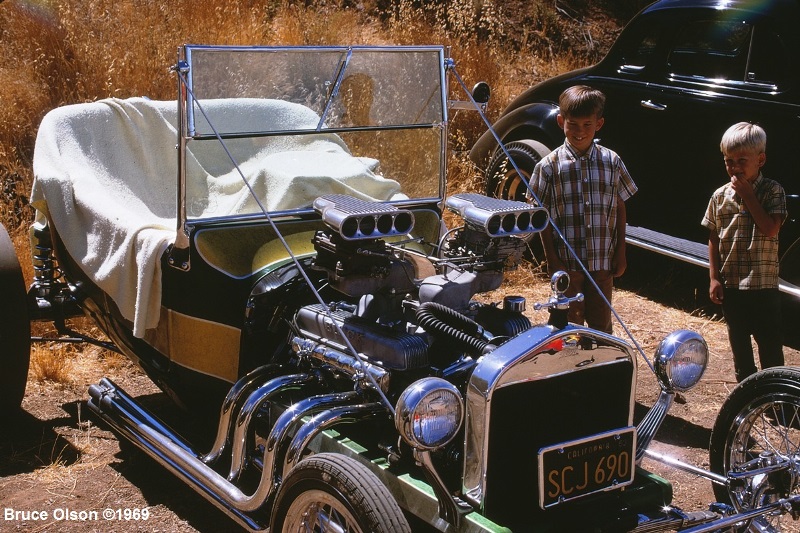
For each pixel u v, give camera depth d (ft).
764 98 19.12
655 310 21.11
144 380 16.72
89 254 13.42
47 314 14.89
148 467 13.78
